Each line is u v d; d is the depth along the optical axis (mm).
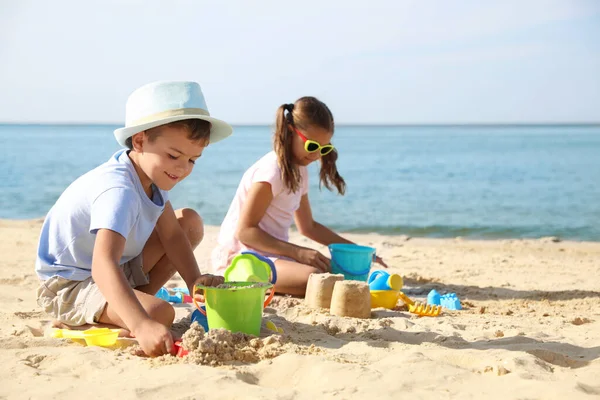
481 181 19281
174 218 3314
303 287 4188
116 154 3092
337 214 11594
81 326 3086
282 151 4422
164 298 3908
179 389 2186
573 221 10617
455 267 5855
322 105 4441
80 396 2133
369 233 9250
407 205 13094
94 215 2838
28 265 5371
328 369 2381
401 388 2227
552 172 22797
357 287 3590
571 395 2145
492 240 8461
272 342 2766
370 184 18359
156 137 2848
